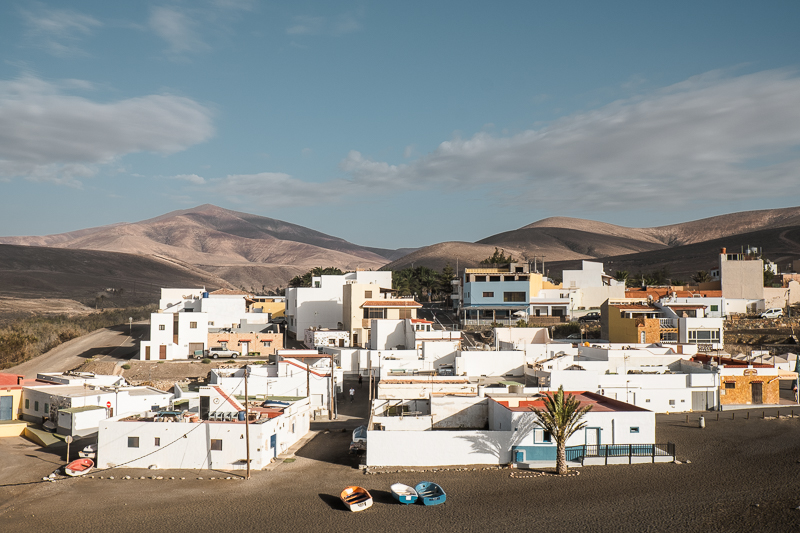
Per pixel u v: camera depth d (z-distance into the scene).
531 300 121.44
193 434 49.41
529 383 65.38
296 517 39.28
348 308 110.94
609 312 96.81
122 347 110.44
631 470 46.06
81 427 58.66
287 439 55.06
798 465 46.34
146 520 39.28
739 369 66.69
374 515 39.41
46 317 160.25
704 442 52.84
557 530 36.62
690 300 110.00
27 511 41.12
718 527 36.25
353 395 75.50
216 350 101.25
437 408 53.81
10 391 65.31
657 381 63.91
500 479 44.81
